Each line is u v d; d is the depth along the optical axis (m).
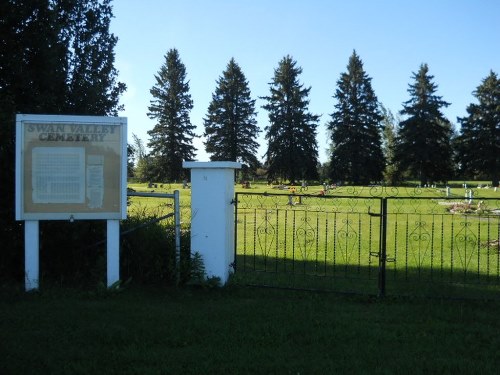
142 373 4.04
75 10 8.75
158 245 7.18
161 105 72.00
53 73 7.73
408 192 32.09
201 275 6.75
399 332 5.07
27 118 6.31
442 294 6.63
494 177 62.16
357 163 65.19
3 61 7.28
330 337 4.91
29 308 5.76
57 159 6.38
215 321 5.35
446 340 4.84
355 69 66.69
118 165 6.48
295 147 68.88
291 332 5.02
